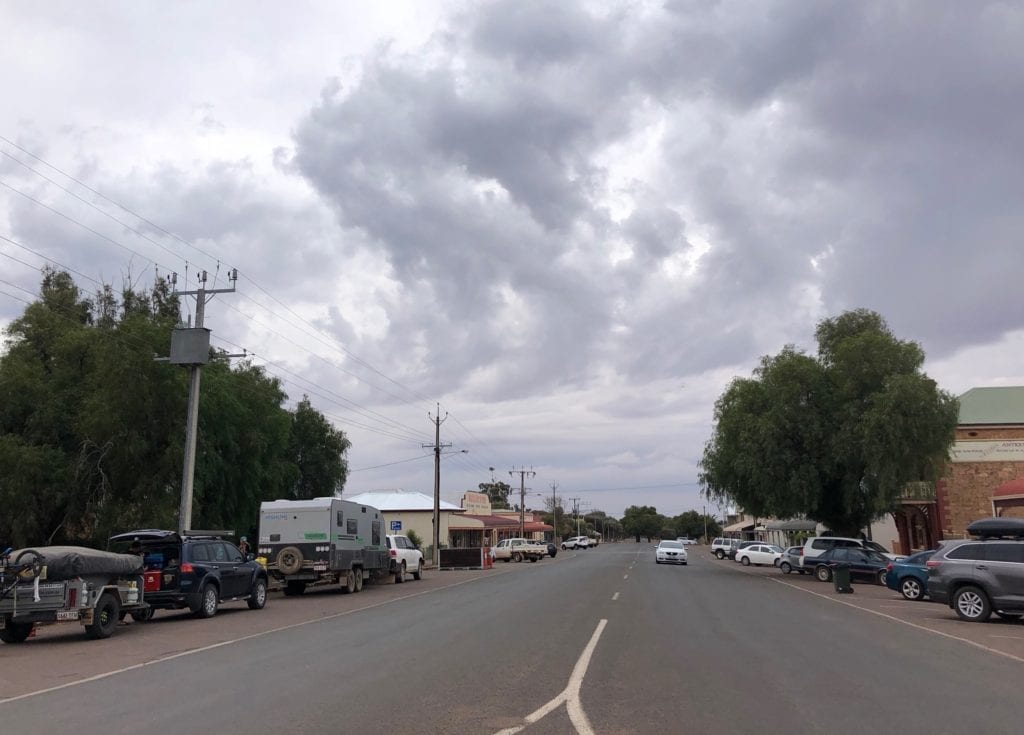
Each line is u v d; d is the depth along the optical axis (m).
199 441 29.25
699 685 9.96
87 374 28.78
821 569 34.28
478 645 13.55
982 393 48.38
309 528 27.58
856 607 21.52
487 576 37.94
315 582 28.45
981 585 17.81
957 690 9.73
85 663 12.56
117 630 17.30
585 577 34.41
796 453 39.16
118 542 19.17
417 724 7.99
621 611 19.28
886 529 55.44
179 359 25.84
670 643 13.76
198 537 20.20
